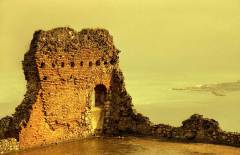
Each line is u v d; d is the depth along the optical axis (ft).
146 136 90.33
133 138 89.20
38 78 81.35
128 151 77.87
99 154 75.66
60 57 84.12
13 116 81.15
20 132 77.46
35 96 80.79
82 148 80.48
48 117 82.69
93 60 89.97
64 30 84.99
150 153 76.23
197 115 86.07
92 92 90.74
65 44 84.84
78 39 87.10
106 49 92.02
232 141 81.61
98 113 92.89
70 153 76.43
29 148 79.15
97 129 92.68
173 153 76.13
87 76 89.30
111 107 93.45
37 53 80.43
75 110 87.81
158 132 89.40
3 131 79.66
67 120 86.33
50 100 82.89
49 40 82.33
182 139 86.63
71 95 86.74
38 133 80.94
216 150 77.87
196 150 78.07
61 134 85.35
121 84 92.73
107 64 92.58
